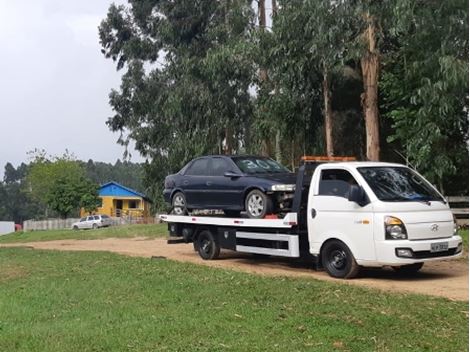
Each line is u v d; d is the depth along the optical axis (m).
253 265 13.12
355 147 26.66
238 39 28.05
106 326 7.70
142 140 38.59
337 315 7.79
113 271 12.20
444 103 18.19
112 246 19.83
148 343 6.83
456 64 17.48
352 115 26.39
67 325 7.86
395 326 7.25
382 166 11.30
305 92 24.36
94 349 6.71
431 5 18.44
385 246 10.23
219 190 13.30
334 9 20.33
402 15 18.14
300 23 21.67
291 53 22.58
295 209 11.72
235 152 32.59
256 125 27.06
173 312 8.34
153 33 39.72
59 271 12.81
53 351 6.69
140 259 13.88
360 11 19.77
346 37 20.84
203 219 13.75
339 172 11.19
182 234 14.67
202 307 8.61
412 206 10.53
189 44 34.50
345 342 6.68
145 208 75.94
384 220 10.29
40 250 18.11
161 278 11.02
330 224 11.09
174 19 34.41
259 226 12.27
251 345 6.60
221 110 31.42
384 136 24.75
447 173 20.28
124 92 40.00
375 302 8.41
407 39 19.66
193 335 7.08
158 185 38.38
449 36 18.17
